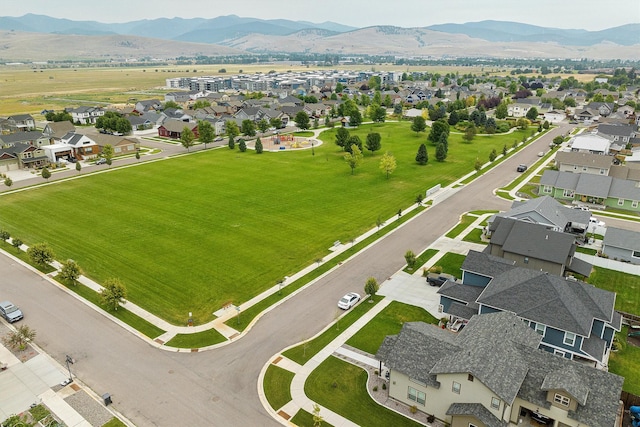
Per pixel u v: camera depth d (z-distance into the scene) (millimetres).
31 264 57656
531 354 33375
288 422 32531
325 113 192375
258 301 48625
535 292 41281
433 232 67375
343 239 64688
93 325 44562
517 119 168500
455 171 100875
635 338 43000
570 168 94000
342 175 97812
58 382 36750
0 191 88312
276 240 64000
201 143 136125
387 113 195500
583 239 64312
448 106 190500
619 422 31734
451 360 32156
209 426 32156
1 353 40469
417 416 33156
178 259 58094
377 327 44031
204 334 43000
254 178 95812
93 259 58312
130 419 32844
